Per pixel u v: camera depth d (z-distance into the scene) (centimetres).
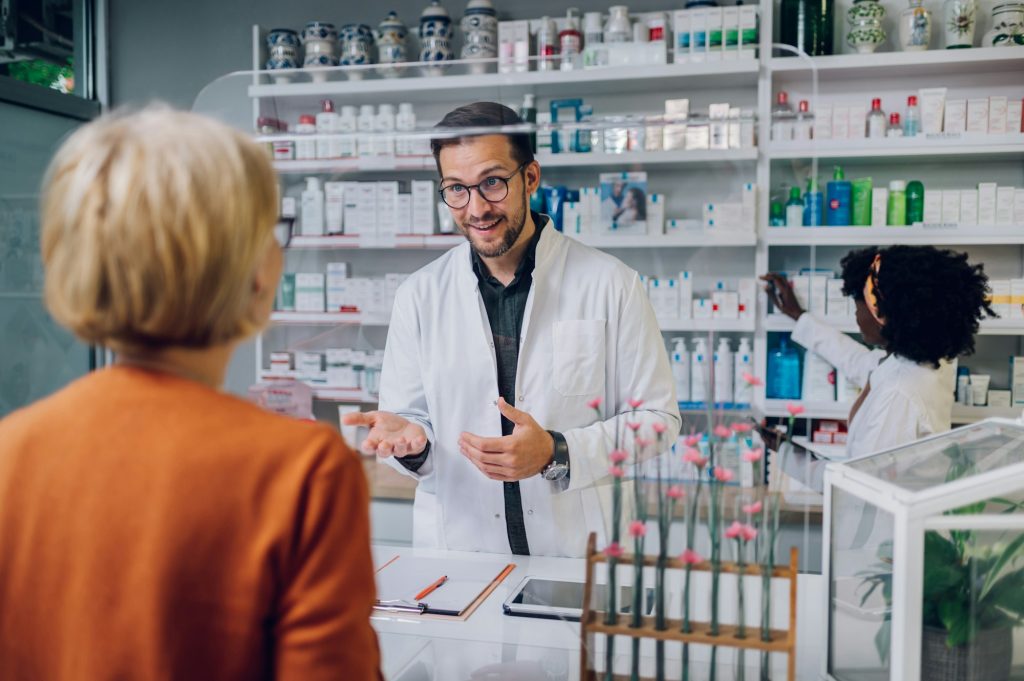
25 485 64
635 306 157
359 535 64
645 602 90
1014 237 271
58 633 62
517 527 145
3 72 324
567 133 172
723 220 168
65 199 61
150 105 70
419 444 144
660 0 303
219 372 69
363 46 304
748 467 90
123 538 61
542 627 115
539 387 154
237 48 342
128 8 349
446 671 105
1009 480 92
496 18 297
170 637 60
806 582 105
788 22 284
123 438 63
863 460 107
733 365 115
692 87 249
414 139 148
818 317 264
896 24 295
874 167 299
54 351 347
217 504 61
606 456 123
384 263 163
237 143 65
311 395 161
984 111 274
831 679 106
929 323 193
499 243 145
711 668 89
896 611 93
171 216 59
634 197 170
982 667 95
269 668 63
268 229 66
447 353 157
